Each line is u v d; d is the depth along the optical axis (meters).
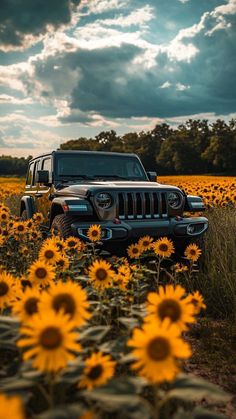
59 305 1.64
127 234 5.67
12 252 4.95
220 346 3.66
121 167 7.58
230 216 7.98
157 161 107.44
